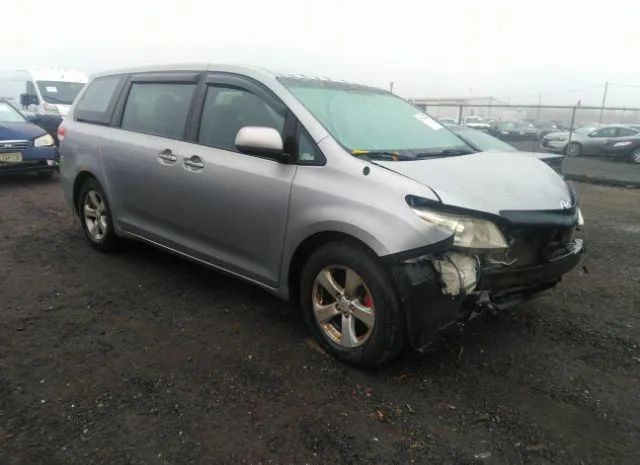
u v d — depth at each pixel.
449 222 2.76
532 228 3.00
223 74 3.94
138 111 4.59
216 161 3.72
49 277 4.53
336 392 2.90
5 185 8.95
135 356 3.23
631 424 2.71
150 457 2.36
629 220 8.29
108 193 4.81
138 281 4.49
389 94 4.48
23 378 2.95
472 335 3.65
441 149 3.80
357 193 2.98
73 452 2.37
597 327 3.88
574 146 19.61
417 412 2.75
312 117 3.33
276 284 3.51
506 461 2.42
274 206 3.36
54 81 14.79
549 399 2.92
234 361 3.21
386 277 2.87
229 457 2.38
